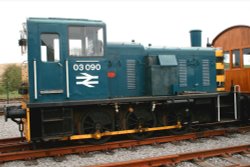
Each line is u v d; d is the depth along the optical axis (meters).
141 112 8.05
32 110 6.59
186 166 5.81
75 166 5.84
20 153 6.30
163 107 8.29
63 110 6.66
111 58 7.89
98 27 7.09
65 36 6.73
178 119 8.51
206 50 9.48
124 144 7.28
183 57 8.99
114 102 7.24
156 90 8.14
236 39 10.27
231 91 9.21
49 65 6.59
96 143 7.42
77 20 6.98
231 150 6.59
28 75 6.44
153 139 7.60
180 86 8.89
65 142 7.68
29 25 6.44
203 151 6.27
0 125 11.23
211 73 9.53
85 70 6.94
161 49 8.66
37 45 6.50
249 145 6.79
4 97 22.94
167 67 8.35
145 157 6.43
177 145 7.45
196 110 8.95
